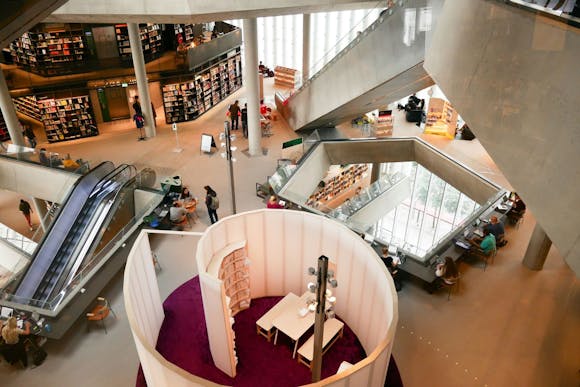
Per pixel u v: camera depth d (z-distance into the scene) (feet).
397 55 35.58
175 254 37.60
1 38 17.21
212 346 27.81
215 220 40.81
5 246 46.52
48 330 27.84
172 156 53.93
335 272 30.81
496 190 42.24
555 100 15.16
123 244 35.55
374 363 20.72
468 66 22.04
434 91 63.10
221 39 67.36
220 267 28.89
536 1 16.97
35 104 62.54
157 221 39.65
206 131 61.11
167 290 34.22
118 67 59.72
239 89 77.71
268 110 64.44
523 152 16.94
